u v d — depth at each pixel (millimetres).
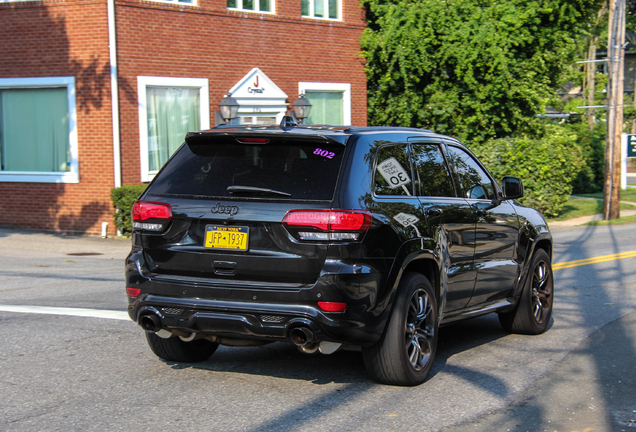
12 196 16516
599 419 4543
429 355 5336
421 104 21328
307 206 4633
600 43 42688
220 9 17516
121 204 15375
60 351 6117
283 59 18953
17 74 16125
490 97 20609
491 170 19641
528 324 6914
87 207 15914
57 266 11758
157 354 5715
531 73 21047
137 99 16094
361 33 20719
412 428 4324
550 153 20047
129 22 15859
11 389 5066
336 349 4773
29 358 5891
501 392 5094
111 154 15703
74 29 15664
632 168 43250
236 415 4523
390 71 20578
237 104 17234
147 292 4988
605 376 5531
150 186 5172
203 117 17438
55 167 16281
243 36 18031
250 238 4723
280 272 4652
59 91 16031
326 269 4559
